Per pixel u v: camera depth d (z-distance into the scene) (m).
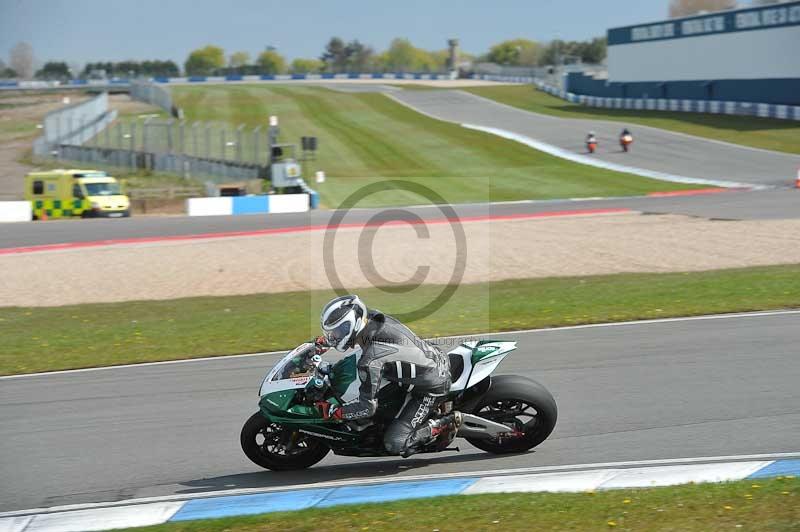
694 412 20.09
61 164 132.12
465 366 17.48
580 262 46.69
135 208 90.50
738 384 22.23
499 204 81.31
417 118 173.50
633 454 17.48
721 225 58.03
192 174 112.88
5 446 19.80
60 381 25.47
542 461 17.39
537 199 84.69
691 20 160.62
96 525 15.11
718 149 112.44
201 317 34.84
